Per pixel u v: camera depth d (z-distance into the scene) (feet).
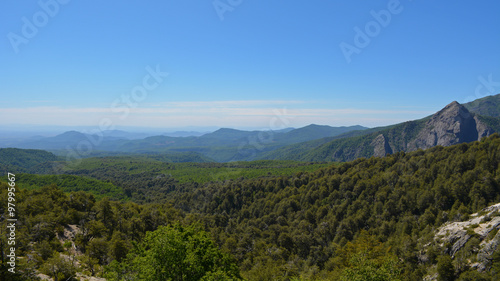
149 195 613.93
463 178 301.63
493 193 273.75
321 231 347.36
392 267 135.33
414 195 323.78
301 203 425.69
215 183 597.11
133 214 335.06
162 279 94.27
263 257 280.92
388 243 273.33
